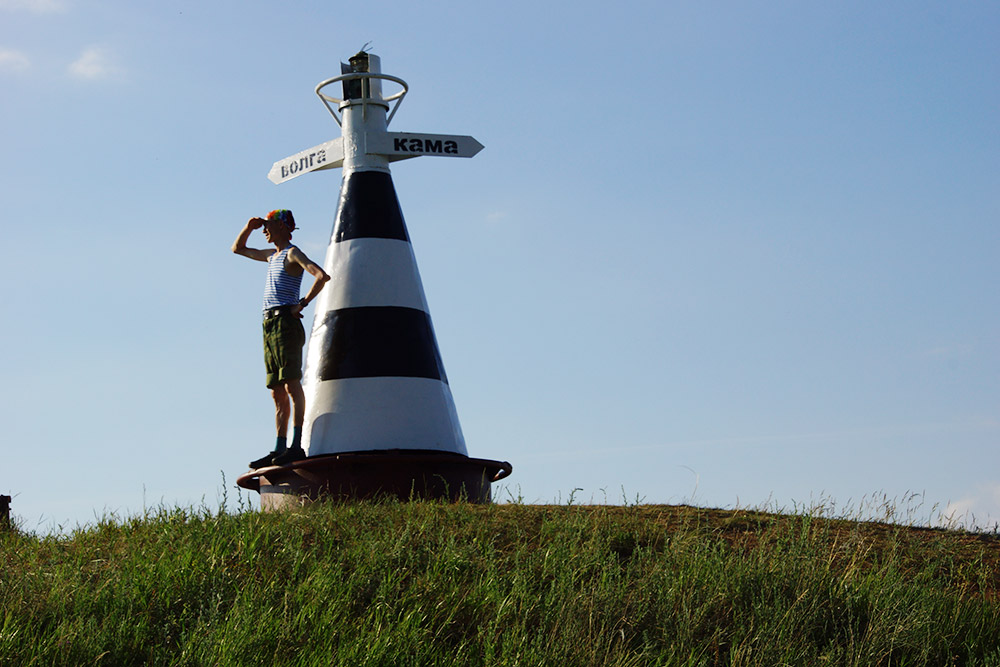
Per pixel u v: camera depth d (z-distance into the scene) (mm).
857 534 9859
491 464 12172
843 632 7988
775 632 7691
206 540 8836
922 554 9469
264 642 6992
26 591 7828
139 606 7602
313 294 11539
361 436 11828
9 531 10617
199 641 6988
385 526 9297
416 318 12672
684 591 8180
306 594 7797
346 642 7160
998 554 9688
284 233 12016
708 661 7500
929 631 7934
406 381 12172
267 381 11758
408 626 7398
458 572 8336
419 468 11602
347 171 13352
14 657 6758
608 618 7715
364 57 13562
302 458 11664
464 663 7109
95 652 6891
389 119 13648
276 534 9078
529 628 7695
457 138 13695
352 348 12281
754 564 8562
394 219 13148
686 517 10055
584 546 8891
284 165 14133
